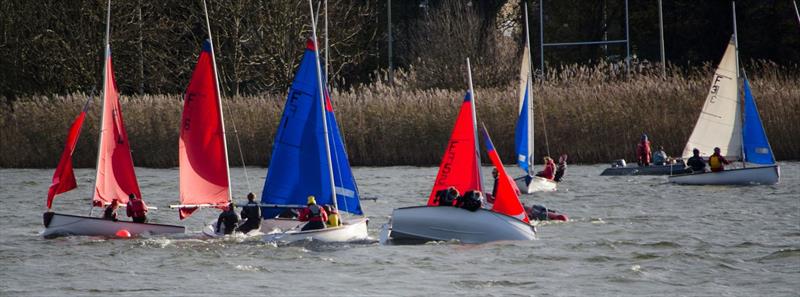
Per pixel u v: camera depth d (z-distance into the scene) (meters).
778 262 104.25
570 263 104.75
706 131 193.25
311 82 122.31
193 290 94.19
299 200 123.38
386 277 98.81
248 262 106.81
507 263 104.69
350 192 123.56
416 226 115.56
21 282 98.12
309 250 112.81
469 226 115.31
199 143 127.19
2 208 159.50
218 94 127.81
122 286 96.19
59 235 123.88
